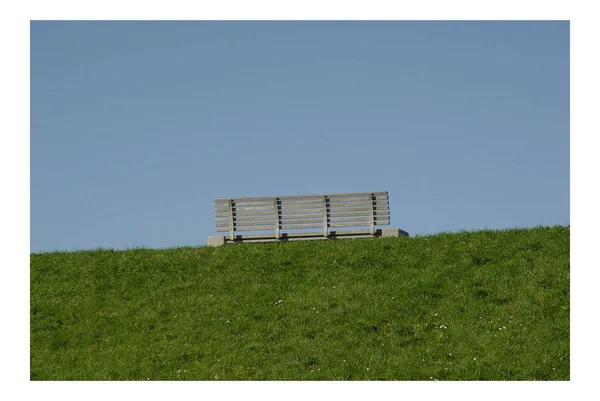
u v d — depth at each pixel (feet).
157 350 83.15
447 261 95.91
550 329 78.89
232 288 95.40
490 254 96.37
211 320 88.17
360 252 100.83
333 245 104.42
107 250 110.93
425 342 79.71
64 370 80.74
